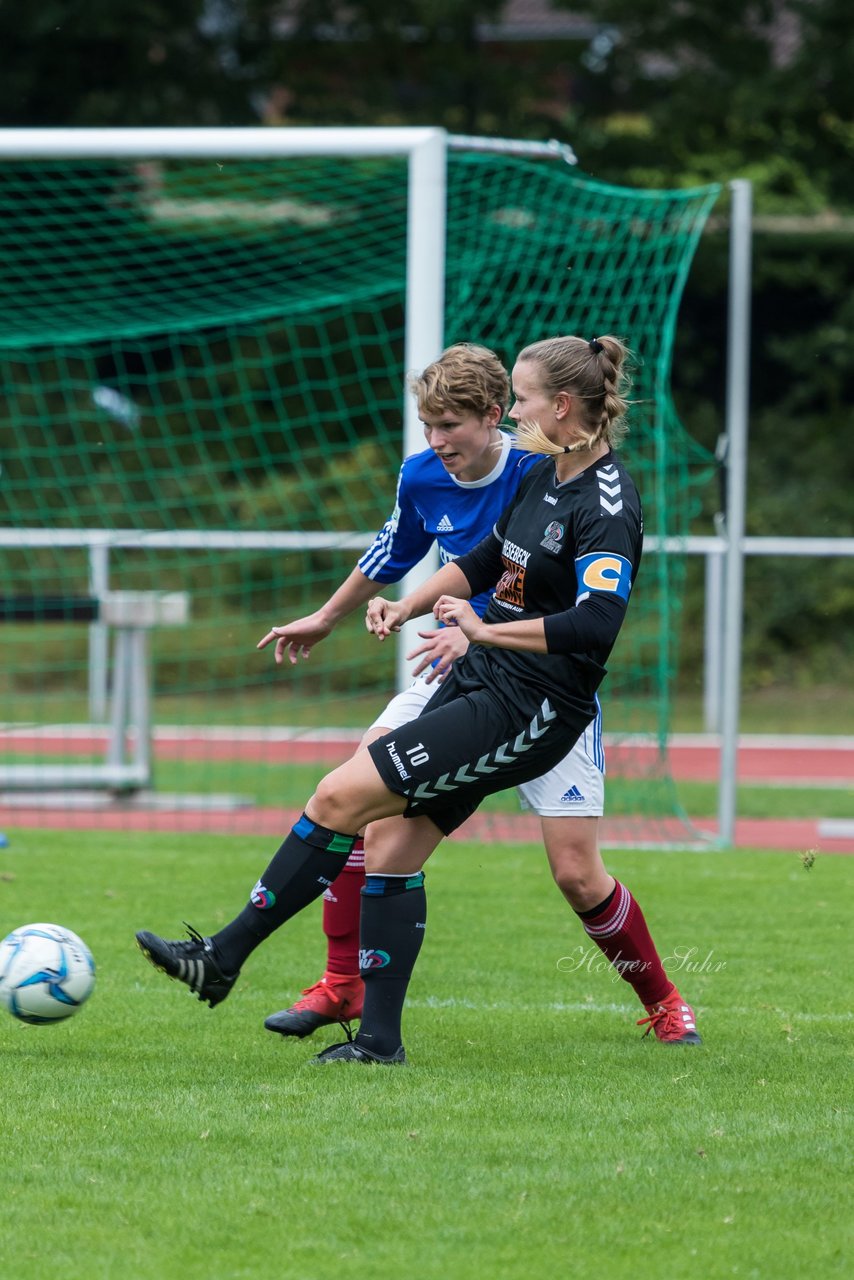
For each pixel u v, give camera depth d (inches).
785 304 3031.5
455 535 571.5
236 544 1509.6
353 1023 589.9
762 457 2957.7
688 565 2721.5
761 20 2888.8
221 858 1017.5
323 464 2785.4
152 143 1080.2
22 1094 486.6
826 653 2731.3
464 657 524.7
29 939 539.5
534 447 496.1
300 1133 445.1
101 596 1344.7
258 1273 345.4
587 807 548.1
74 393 2800.2
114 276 2652.6
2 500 2674.7
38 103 2930.6
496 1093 489.4
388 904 527.5
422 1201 390.3
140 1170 412.8
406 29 3043.8
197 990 512.4
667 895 896.3
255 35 3021.7
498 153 1091.3
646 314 1348.4
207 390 2874.0
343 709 2289.6
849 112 2874.0
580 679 503.5
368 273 2598.4
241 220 2605.8
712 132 2962.6
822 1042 571.2
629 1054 547.8
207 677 2498.8
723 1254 358.6
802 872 992.2
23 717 2118.6
